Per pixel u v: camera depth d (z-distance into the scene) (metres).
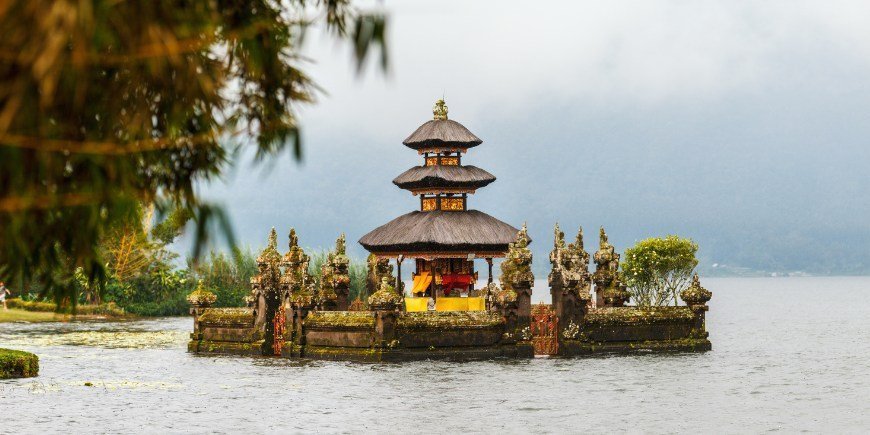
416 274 114.44
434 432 63.72
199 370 96.06
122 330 164.38
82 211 23.66
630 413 71.50
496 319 103.75
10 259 24.05
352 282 181.38
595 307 123.06
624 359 104.88
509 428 65.12
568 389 82.75
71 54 19.00
